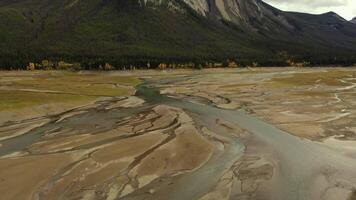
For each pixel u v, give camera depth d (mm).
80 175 37781
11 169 39094
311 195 34219
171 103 89688
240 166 41406
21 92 97688
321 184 36625
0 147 48625
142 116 70250
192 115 71562
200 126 61375
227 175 38688
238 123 64000
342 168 41031
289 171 40031
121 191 34312
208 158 43969
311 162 42969
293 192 34812
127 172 38906
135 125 61844
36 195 32938
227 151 47000
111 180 36688
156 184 36062
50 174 37812
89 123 63875
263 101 90250
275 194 34344
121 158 43281
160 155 44625
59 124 63281
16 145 49594
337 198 33594
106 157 43562
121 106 83750
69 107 80375
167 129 58531
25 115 69250
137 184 35969
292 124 62625
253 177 38219
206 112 75500
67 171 38750
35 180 36156
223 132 57281
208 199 33156
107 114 73000
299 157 44719
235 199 33219
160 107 80688
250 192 34688
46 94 94438
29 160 42156
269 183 36750
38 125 62219
